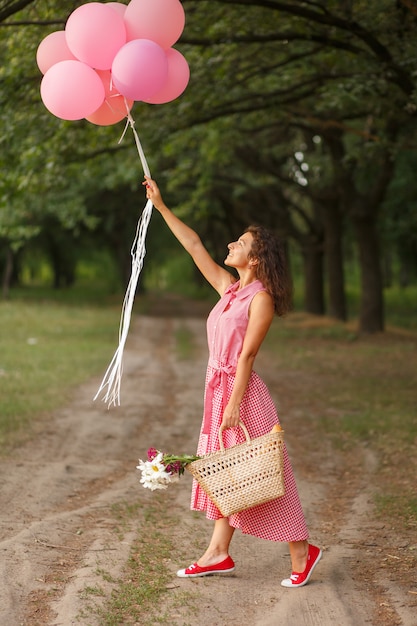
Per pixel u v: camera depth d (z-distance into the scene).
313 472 7.17
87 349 17.20
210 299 45.66
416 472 6.82
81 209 24.80
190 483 6.68
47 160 10.34
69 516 5.48
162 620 3.74
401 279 46.56
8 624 3.61
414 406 10.40
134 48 4.45
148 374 14.01
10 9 7.04
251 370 4.09
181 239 4.50
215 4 9.21
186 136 14.59
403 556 4.71
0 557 4.45
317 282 27.48
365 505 5.93
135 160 15.59
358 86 9.55
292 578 4.19
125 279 42.28
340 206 24.28
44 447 7.89
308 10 8.43
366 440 8.36
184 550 4.88
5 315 24.77
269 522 4.09
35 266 62.31
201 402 11.12
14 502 5.82
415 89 9.39
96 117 4.91
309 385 12.70
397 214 27.20
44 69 4.84
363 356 16.78
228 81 10.99
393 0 8.89
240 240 4.24
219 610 3.87
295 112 12.86
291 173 23.03
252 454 3.92
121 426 9.19
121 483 6.66
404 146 11.77
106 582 4.19
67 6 7.62
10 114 9.21
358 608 3.89
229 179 25.05
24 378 12.45
